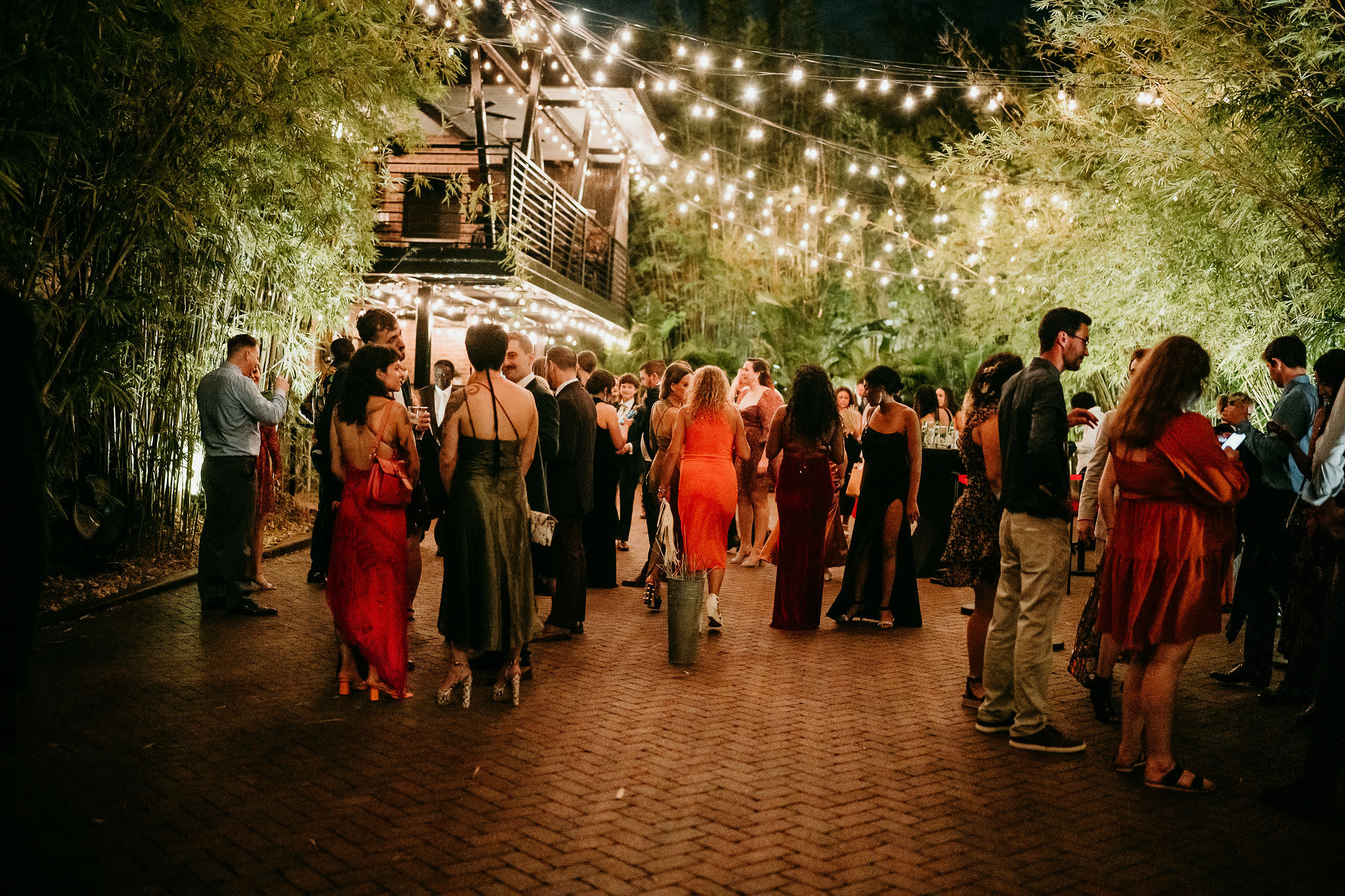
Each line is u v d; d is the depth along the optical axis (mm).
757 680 5621
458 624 4938
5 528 2031
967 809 3762
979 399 5070
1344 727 3709
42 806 3564
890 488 7137
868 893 3035
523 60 13883
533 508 6141
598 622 7102
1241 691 5691
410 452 5148
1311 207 7410
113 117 6402
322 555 7859
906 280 21000
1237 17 7613
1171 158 8398
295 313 9922
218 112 6656
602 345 21594
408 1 8922
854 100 22719
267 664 5621
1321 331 7918
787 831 3500
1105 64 9727
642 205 22969
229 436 6746
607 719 4797
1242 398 6090
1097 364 11242
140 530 8109
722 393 6750
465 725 4656
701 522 6738
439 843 3330
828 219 19312
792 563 6938
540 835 3412
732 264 21531
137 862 3135
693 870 3160
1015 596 4660
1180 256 9031
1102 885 3131
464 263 13438
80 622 6422
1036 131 11820
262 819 3496
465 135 17500
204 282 8289
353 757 4164
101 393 6859
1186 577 3975
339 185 9039
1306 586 5211
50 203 6348
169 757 4102
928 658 6273
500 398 5004
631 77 15930
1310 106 7086
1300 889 3133
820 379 6918
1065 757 4422
